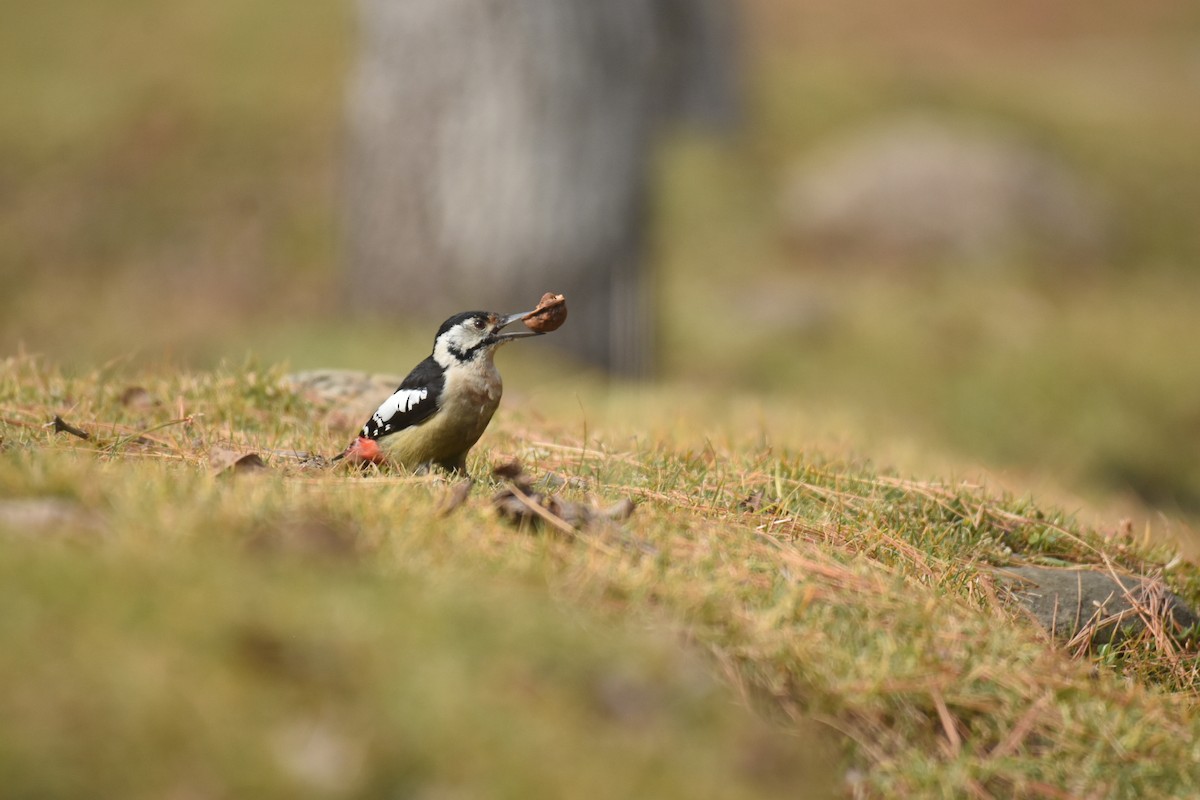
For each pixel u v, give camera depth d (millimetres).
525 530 5301
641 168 21672
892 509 7141
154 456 6418
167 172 28797
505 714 3770
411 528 4879
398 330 19922
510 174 20297
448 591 4281
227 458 6152
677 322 23359
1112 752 4965
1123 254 28734
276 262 26500
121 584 3877
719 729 4113
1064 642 6289
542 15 20094
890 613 5363
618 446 8211
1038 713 5066
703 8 31188
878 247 26500
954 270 25984
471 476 6703
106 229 27125
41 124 30219
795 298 24062
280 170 28922
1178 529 8992
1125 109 37812
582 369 20391
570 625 4312
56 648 3566
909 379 21828
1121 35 52062
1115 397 21516
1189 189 32781
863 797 4535
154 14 34781
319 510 4824
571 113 20391
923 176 27391
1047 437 20578
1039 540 7398
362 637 3898
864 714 4793
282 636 3826
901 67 38062
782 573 5496
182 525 4430
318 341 18281
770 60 38250
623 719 4008
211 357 17953
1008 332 23406
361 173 21250
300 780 3416
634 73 21188
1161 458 20594
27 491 4680
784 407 15047
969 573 6406
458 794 3512
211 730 3465
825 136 32906
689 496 6555
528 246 20391
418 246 20688
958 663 5152
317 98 31359
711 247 26125
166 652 3650
